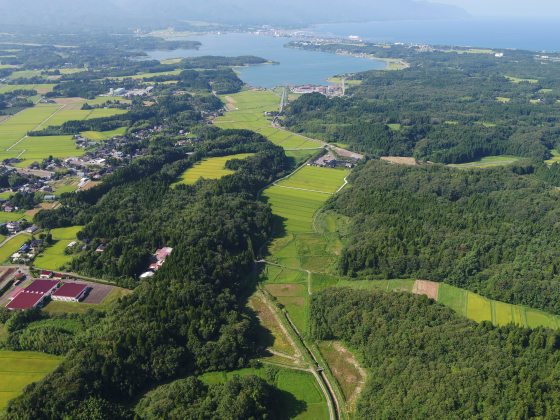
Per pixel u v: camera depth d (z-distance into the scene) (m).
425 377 131.38
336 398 139.00
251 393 126.62
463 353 139.62
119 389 133.12
